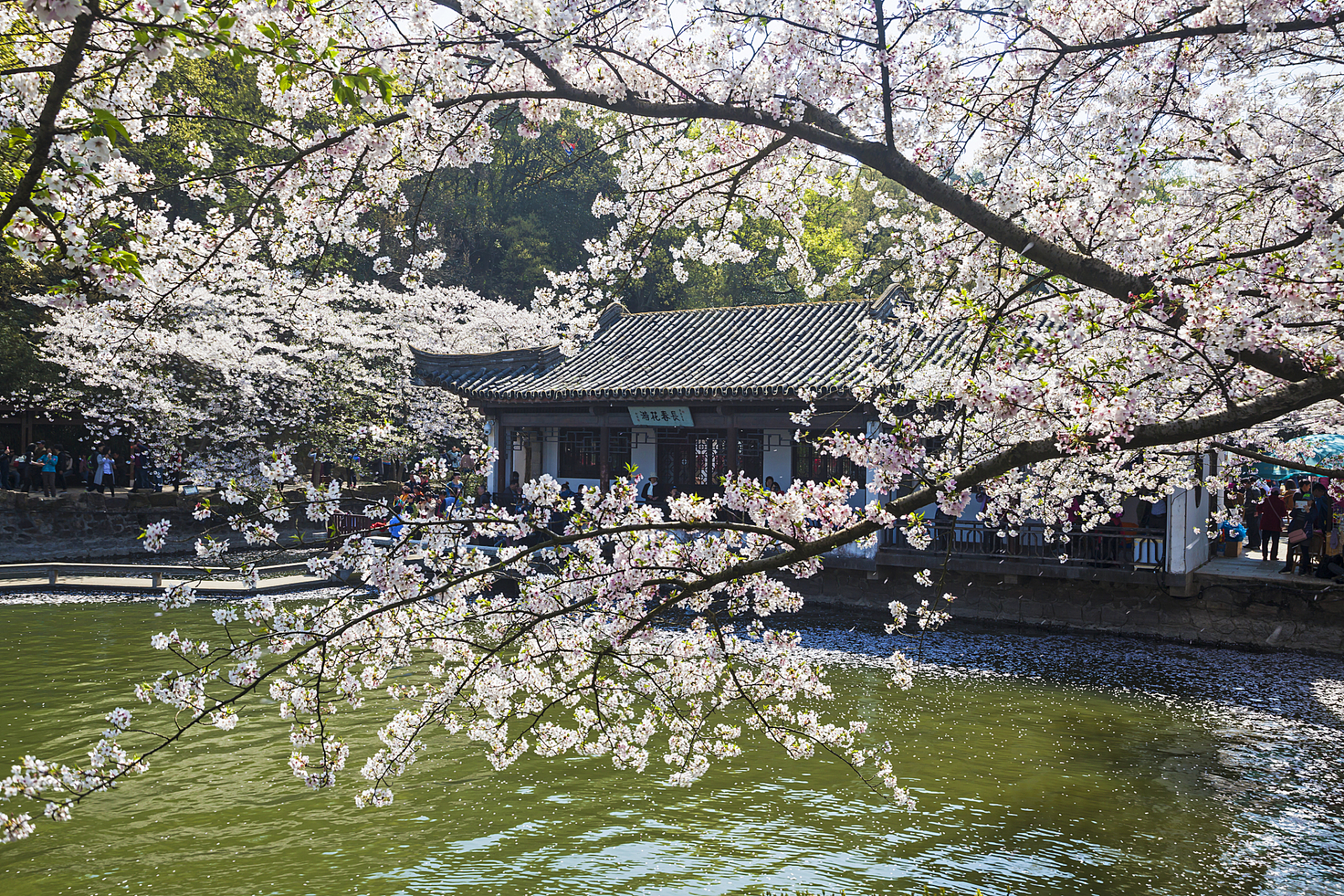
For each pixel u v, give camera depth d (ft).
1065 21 20.93
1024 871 27.30
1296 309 15.76
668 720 17.87
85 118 13.16
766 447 79.05
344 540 15.72
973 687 49.26
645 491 80.02
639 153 23.02
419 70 18.03
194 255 19.47
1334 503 57.16
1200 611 59.41
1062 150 22.75
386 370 100.58
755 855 28.12
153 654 52.21
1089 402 13.35
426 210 142.72
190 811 31.01
